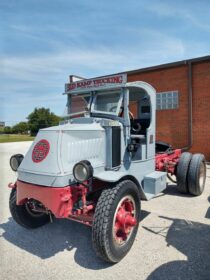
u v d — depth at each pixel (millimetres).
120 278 2715
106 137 3592
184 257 3098
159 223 4121
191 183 5430
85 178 2830
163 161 5480
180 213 4562
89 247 3404
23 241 3584
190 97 10891
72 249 3354
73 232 3848
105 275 2773
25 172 3156
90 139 3383
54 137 3133
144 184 4160
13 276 2768
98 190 3479
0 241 3596
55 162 2996
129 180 3289
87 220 2986
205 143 10703
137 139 4266
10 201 3635
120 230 3102
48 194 2938
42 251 3312
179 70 11250
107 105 4023
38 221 3932
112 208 2885
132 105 4684
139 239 3574
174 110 11461
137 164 4117
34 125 47219
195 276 2717
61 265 2984
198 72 10734
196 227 3965
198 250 3256
